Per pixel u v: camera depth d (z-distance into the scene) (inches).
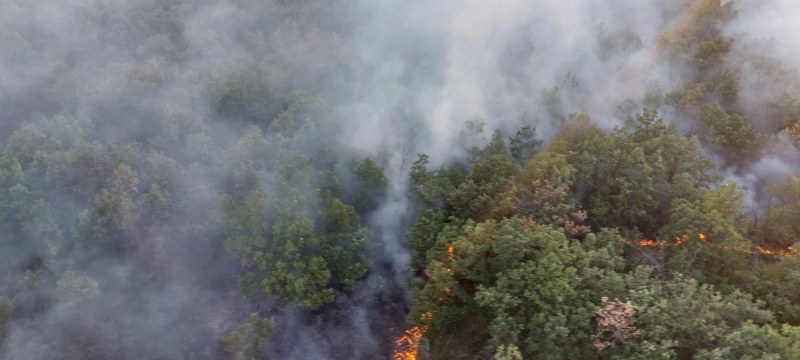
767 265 1393.9
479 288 1305.4
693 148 1614.2
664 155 1611.7
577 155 1636.3
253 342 1565.0
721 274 1386.6
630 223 1557.6
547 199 1488.7
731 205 1434.5
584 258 1288.1
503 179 1565.0
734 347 1111.0
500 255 1336.1
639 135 1702.8
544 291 1238.9
